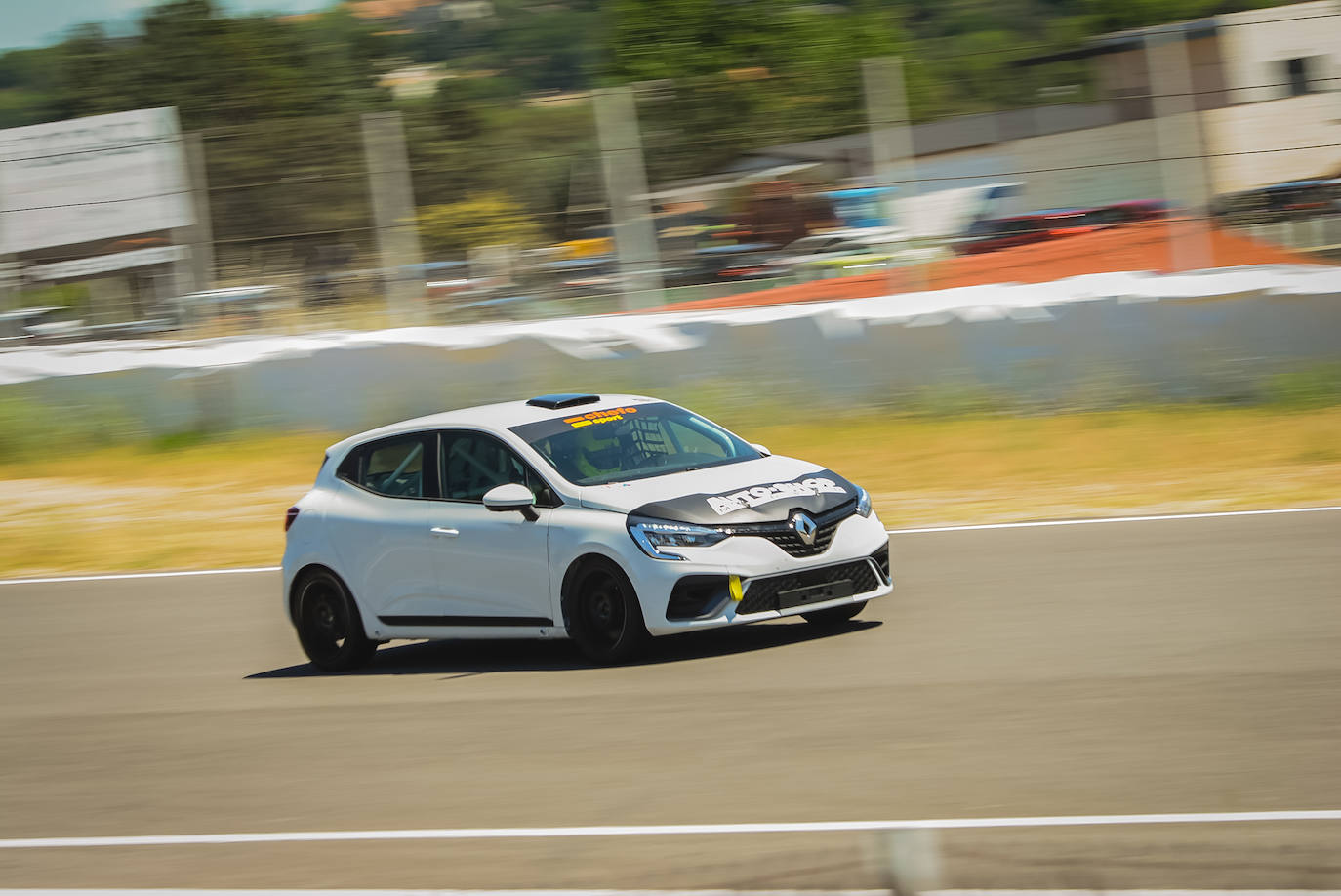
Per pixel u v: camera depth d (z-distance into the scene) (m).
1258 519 27.22
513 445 20.34
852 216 43.50
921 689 16.39
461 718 17.12
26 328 48.69
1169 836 10.72
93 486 44.00
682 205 44.06
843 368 41.72
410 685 19.67
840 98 43.75
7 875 12.57
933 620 20.53
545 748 15.31
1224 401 39.78
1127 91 42.91
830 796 12.61
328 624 21.80
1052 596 21.66
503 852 11.78
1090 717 14.62
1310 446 35.25
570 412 21.06
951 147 43.44
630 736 15.42
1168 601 20.55
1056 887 9.86
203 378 46.78
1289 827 10.74
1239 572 22.34
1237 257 42.25
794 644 19.44
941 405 41.22
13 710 20.53
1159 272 41.03
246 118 72.50
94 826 14.06
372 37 75.69
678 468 20.34
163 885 11.80
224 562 33.00
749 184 43.75
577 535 19.02
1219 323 39.66
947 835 11.18
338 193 46.22
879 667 17.73
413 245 45.84
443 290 45.53
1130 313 40.06
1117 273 41.00
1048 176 43.31
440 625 20.55
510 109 45.19
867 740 14.44
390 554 20.92
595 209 44.47
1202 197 42.44
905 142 43.50
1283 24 42.06
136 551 35.31
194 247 47.47
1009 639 18.83
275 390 46.28
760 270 43.69
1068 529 28.17
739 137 43.78
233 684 21.11
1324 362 39.19
